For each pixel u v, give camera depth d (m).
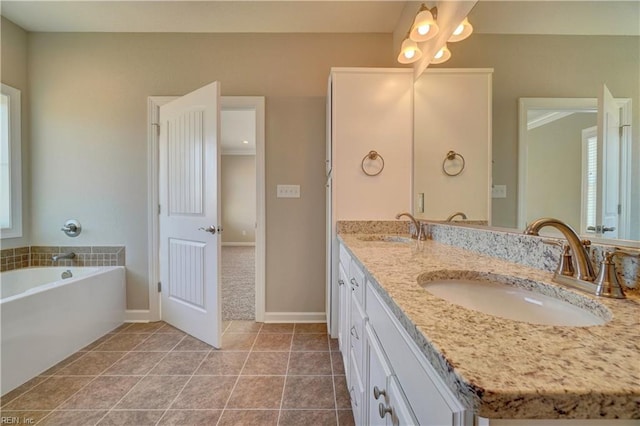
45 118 2.44
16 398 1.49
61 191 2.46
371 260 1.07
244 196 7.27
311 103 2.43
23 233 2.40
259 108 2.42
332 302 2.12
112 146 2.46
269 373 1.72
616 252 0.65
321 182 2.45
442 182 1.67
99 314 2.18
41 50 2.42
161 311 2.50
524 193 1.10
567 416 0.32
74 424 1.31
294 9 2.12
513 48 1.16
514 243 1.01
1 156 2.30
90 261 2.47
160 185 2.46
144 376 1.68
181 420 1.34
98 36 2.42
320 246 2.46
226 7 2.10
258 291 2.46
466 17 1.43
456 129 1.57
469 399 0.33
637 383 0.33
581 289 0.67
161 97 2.43
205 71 2.42
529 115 1.07
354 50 2.41
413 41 1.75
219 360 1.86
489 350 0.40
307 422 1.34
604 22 0.75
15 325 1.59
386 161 2.06
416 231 1.82
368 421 0.99
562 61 0.90
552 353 0.40
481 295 0.86
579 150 0.83
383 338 0.78
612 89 0.72
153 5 2.09
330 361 1.85
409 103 2.05
